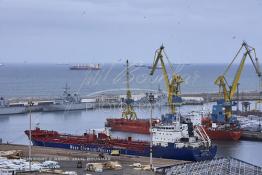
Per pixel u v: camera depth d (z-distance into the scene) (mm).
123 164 165000
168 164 170125
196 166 131625
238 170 129375
